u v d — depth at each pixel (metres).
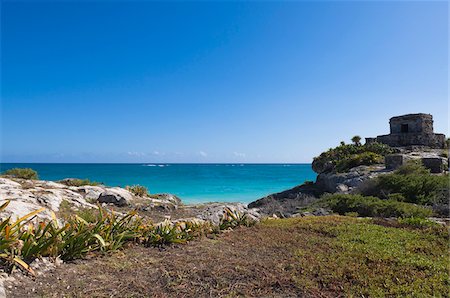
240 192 42.09
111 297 4.92
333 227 10.03
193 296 5.12
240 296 5.21
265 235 9.33
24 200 9.80
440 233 9.11
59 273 5.68
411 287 5.45
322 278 5.88
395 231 9.45
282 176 83.19
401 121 47.41
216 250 7.61
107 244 7.07
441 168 26.48
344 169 33.22
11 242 5.65
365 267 6.36
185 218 11.62
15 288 4.93
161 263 6.51
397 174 22.20
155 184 51.84
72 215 9.26
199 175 81.56
